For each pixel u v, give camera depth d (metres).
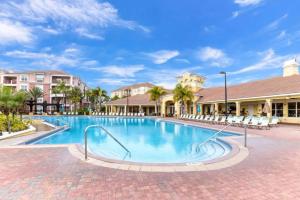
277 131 16.22
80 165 6.77
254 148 9.43
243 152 8.62
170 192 4.82
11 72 68.19
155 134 18.62
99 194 4.70
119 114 49.22
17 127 16.14
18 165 6.73
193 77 49.09
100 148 12.41
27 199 4.44
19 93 17.67
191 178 5.69
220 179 5.62
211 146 12.33
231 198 4.53
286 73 32.97
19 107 18.41
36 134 14.37
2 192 4.78
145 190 4.92
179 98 39.66
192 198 4.53
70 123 29.16
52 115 47.66
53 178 5.63
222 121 23.39
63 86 59.62
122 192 4.81
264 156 8.00
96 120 35.47
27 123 19.92
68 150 8.73
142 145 13.55
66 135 17.61
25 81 64.19
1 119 16.41
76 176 5.80
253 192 4.82
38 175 5.86
